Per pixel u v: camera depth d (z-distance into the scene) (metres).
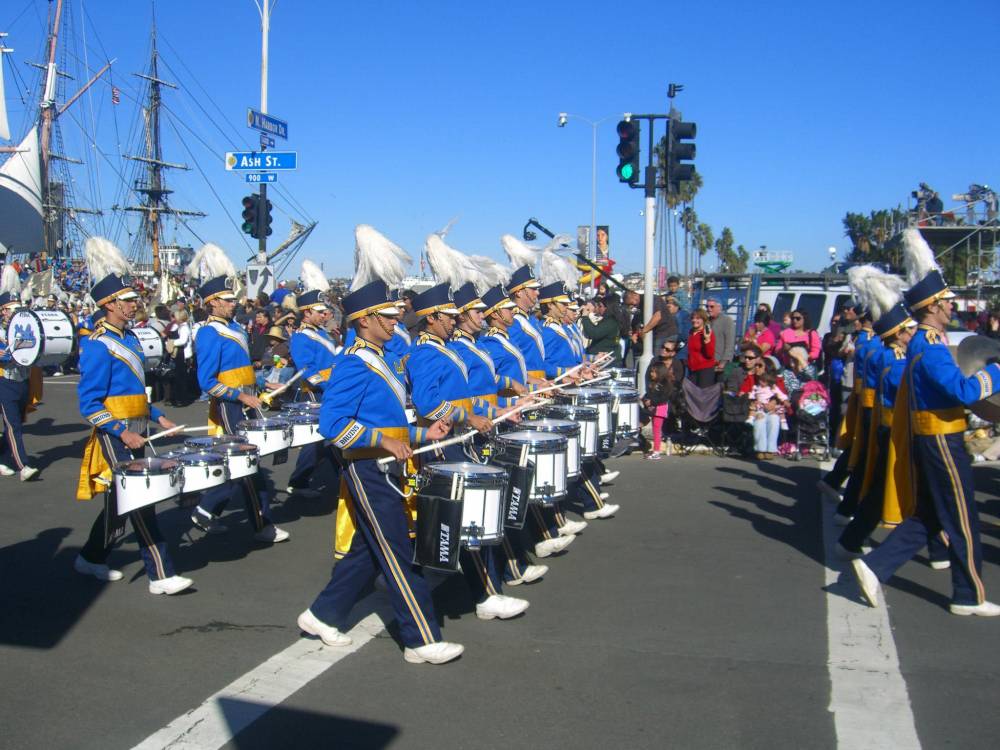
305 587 6.45
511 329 8.22
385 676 4.90
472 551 5.67
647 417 12.01
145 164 36.66
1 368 10.05
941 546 6.76
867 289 6.77
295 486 9.19
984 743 4.15
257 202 18.75
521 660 5.12
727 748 4.12
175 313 17.19
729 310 16.95
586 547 7.43
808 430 11.24
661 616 5.82
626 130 12.97
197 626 5.66
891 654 5.18
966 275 19.89
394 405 5.06
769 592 6.29
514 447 5.81
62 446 12.47
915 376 5.73
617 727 4.32
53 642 5.38
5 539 7.66
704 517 8.41
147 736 4.22
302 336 9.13
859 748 4.11
